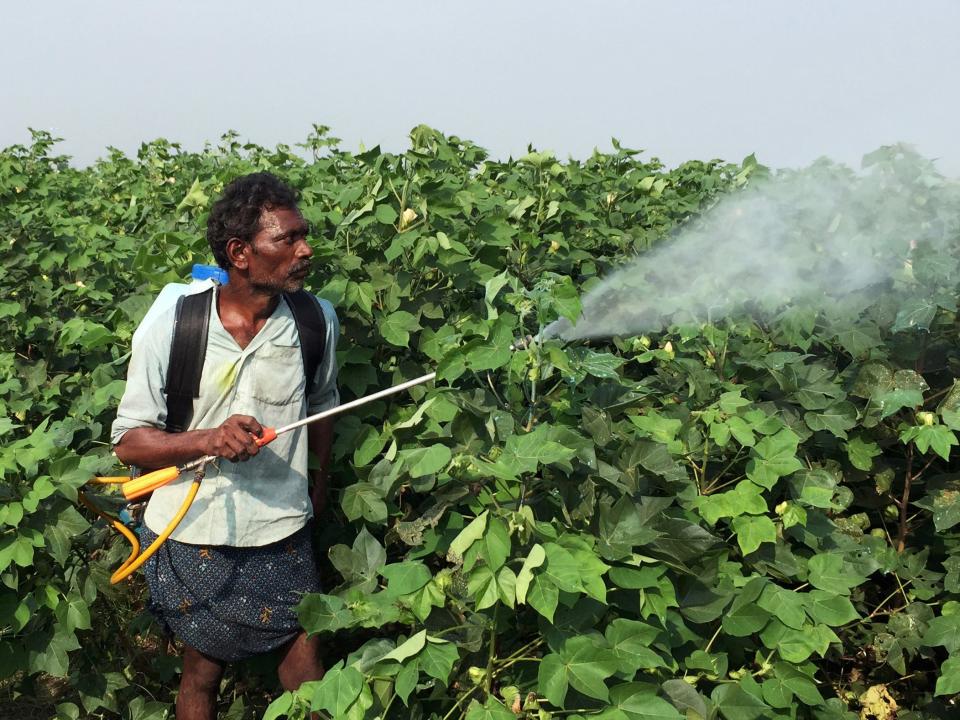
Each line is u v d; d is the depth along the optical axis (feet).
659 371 13.03
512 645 9.79
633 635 9.09
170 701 13.10
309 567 10.55
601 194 18.93
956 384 11.73
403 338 12.39
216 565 10.04
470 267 13.64
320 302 10.49
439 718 9.52
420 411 11.34
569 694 9.03
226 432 9.43
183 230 16.79
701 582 10.36
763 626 10.27
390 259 12.57
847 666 13.19
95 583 11.84
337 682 8.87
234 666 12.86
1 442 12.10
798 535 11.66
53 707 13.50
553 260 15.65
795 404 12.93
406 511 12.14
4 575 11.00
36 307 16.98
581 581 8.62
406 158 14.85
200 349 9.63
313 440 11.05
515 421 10.24
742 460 11.64
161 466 9.83
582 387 11.63
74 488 10.69
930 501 12.06
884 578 13.12
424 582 9.30
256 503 10.00
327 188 16.05
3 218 18.84
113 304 17.08
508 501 9.83
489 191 16.76
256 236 9.38
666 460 10.30
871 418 12.31
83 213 23.80
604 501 9.64
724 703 9.87
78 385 15.06
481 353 9.80
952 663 10.71
